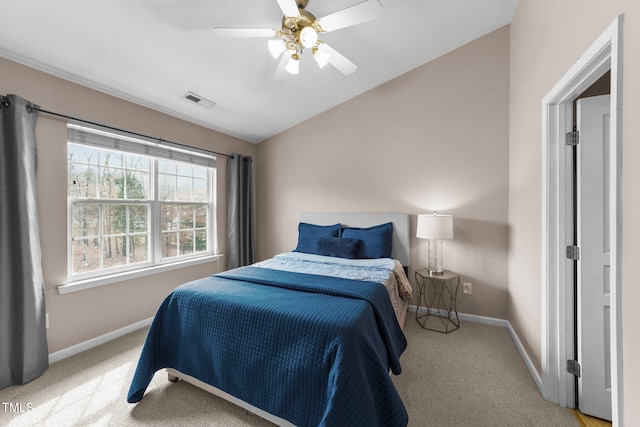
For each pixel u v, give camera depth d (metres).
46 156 2.03
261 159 4.12
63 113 2.12
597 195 1.50
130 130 2.55
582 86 1.40
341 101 3.46
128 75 2.28
